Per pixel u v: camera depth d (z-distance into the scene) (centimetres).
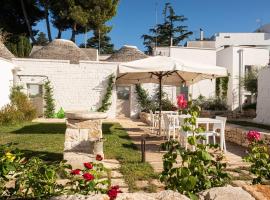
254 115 2314
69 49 2306
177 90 2511
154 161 757
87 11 3719
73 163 648
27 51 3105
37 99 2044
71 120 757
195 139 409
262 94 1800
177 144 413
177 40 4897
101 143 743
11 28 3875
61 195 343
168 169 392
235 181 575
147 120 1775
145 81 1394
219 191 344
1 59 1631
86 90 2077
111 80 2084
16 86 1903
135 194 326
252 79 2491
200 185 376
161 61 1009
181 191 354
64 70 2056
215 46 3850
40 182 373
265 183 459
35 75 2025
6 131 1281
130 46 2470
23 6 3791
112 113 2097
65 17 3700
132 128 1505
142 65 998
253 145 491
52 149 880
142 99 2153
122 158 780
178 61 1009
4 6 3769
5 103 1709
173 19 4900
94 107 2086
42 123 1642
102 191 366
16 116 1580
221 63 2886
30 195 378
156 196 327
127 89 2214
